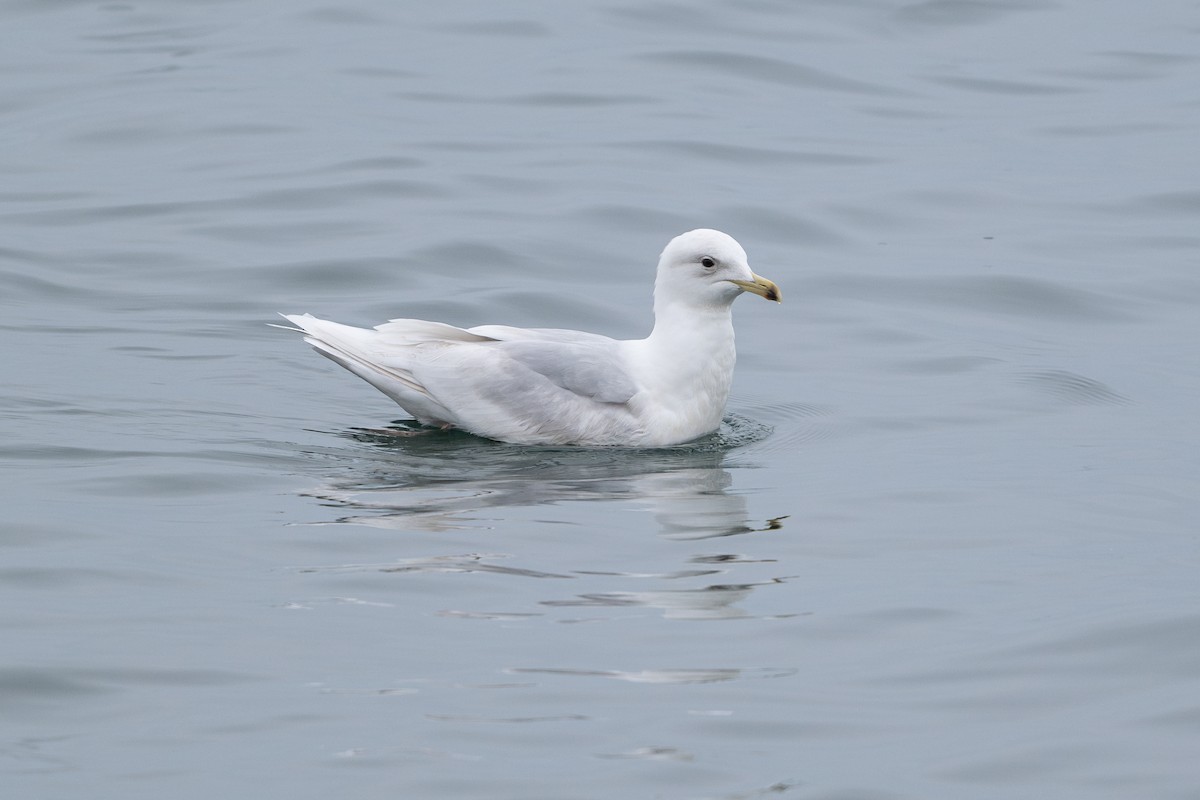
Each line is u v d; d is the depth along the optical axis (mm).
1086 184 24297
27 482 13352
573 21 31188
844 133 26250
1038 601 11492
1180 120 26969
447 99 27031
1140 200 23672
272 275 20047
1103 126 26766
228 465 14023
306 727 9438
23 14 31469
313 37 30141
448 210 22359
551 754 9195
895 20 31906
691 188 23578
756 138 25781
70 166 23812
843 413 16453
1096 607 11352
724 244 14914
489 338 15508
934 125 26781
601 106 26906
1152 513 13414
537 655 10438
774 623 11031
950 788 8938
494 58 29156
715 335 15227
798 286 20625
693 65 29062
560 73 28391
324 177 23406
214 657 10281
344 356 15250
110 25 30828
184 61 28688
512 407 14977
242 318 18719
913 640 10812
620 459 14711
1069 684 10188
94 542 12109
